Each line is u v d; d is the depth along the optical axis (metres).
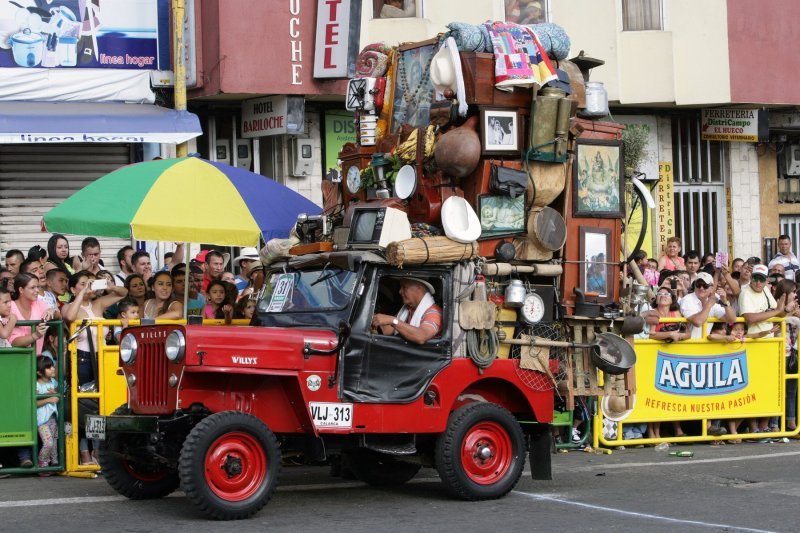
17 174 18.50
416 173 11.28
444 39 11.80
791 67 22.89
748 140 22.94
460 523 9.91
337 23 18.64
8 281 13.95
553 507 10.75
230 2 18.38
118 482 10.86
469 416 10.92
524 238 11.42
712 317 15.68
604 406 12.34
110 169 19.08
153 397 10.24
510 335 11.34
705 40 22.33
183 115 18.05
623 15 22.20
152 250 18.66
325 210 12.47
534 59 11.38
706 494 11.55
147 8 18.83
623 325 11.95
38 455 12.54
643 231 12.37
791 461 14.07
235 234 12.39
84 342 12.75
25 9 18.09
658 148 23.09
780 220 24.33
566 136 11.48
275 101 19.06
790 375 16.16
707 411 15.55
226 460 9.87
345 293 10.71
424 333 10.73
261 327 10.36
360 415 10.45
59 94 18.17
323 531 9.48
